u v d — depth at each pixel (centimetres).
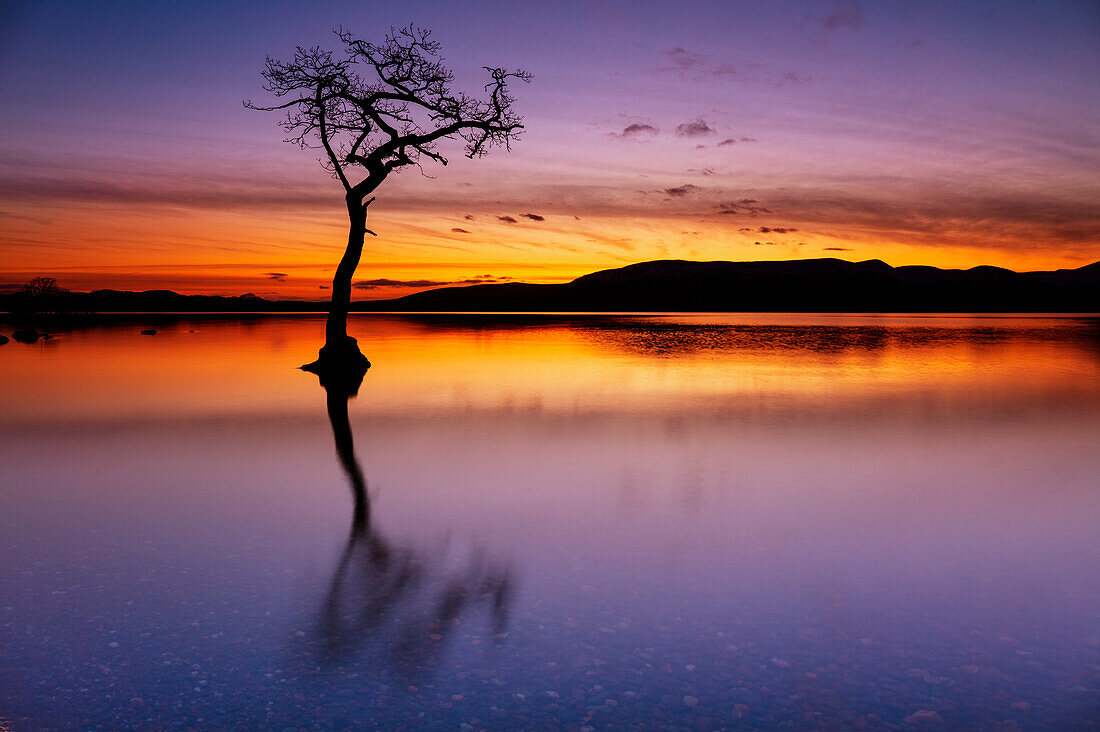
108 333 3919
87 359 2336
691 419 1206
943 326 6072
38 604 459
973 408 1330
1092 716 341
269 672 379
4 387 1609
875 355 2694
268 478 796
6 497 713
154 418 1204
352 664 388
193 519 643
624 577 510
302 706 348
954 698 357
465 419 1205
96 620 437
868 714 344
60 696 354
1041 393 1557
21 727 328
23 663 386
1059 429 1116
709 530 615
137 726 331
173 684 366
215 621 438
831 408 1333
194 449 954
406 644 411
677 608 458
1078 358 2539
